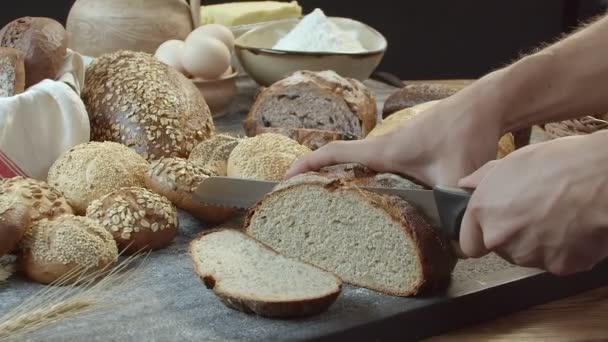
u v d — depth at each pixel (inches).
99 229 32.4
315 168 33.7
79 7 48.3
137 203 33.7
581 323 31.3
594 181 26.3
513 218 27.0
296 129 41.6
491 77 32.1
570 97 31.9
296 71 45.9
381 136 33.2
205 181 33.9
